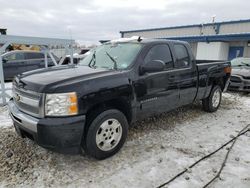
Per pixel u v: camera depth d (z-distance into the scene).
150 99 3.93
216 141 4.11
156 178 2.95
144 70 3.75
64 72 3.51
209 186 2.79
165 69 4.23
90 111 3.21
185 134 4.40
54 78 3.13
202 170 3.15
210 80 5.46
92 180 2.90
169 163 3.32
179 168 3.19
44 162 3.28
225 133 4.51
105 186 2.78
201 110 6.08
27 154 3.46
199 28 21.22
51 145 2.88
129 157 3.47
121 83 3.41
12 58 11.12
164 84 4.14
